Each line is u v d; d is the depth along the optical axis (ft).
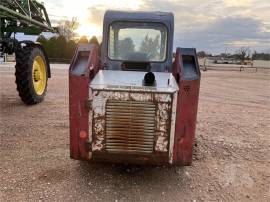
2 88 32.07
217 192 11.31
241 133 18.66
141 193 11.00
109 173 12.33
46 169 12.42
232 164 13.79
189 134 10.70
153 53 13.34
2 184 11.10
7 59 81.76
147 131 10.58
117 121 10.59
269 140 17.44
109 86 10.48
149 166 13.09
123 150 10.73
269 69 121.90
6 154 13.75
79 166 12.80
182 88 10.46
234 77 69.82
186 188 11.50
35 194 10.56
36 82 24.30
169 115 10.44
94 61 11.59
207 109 25.89
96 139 10.77
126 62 13.17
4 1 20.97
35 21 26.09
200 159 14.19
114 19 13.28
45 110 22.09
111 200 10.45
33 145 14.96
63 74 53.36
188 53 11.58
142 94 10.36
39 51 24.11
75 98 10.71
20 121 19.02
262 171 13.23
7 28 25.62
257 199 11.00
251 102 31.17
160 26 13.28
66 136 16.38
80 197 10.52
